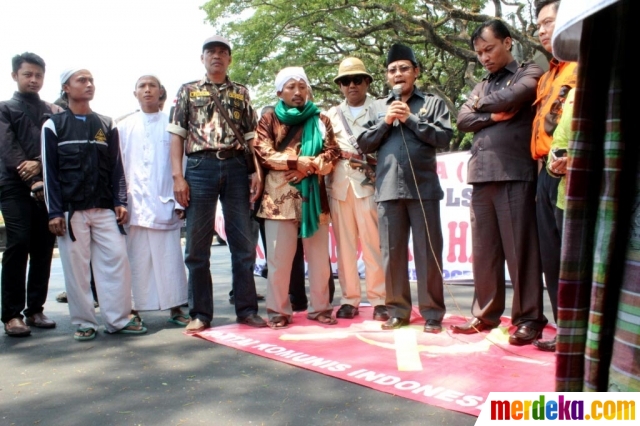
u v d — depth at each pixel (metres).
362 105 4.67
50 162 3.95
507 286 5.95
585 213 1.20
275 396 2.82
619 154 1.15
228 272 8.44
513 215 3.65
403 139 4.04
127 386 3.04
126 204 4.27
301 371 3.20
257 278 7.16
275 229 4.30
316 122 4.34
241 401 2.77
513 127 3.62
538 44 10.93
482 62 3.81
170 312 4.78
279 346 3.71
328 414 2.58
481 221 3.84
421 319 4.48
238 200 4.34
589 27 1.18
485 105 3.62
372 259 4.56
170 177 4.56
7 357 3.65
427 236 4.06
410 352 3.48
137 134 4.54
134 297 4.52
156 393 2.92
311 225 4.20
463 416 2.51
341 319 4.57
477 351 3.50
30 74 4.40
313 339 3.87
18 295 4.25
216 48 4.25
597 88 1.19
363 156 4.52
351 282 4.66
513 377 2.97
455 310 4.91
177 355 3.61
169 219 4.52
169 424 2.52
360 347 3.63
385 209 4.12
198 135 4.24
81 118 4.11
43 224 4.44
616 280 1.17
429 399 2.70
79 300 4.06
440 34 14.95
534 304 3.65
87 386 3.05
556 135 3.07
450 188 6.29
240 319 4.43
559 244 3.36
